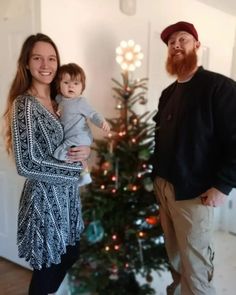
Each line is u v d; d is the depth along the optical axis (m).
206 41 3.40
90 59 2.48
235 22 3.72
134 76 2.78
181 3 3.08
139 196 2.25
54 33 2.25
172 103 1.94
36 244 1.57
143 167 2.25
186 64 1.86
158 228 2.22
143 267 2.18
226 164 1.67
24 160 1.48
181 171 1.79
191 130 1.76
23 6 2.31
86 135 1.71
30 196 1.58
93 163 2.44
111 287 2.17
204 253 1.81
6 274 2.58
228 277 2.62
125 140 2.28
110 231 2.17
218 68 3.62
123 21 2.66
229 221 3.72
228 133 1.68
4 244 2.80
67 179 1.61
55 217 1.61
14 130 1.49
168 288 2.19
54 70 1.72
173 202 1.88
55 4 2.24
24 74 1.68
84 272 2.11
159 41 2.96
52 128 1.58
